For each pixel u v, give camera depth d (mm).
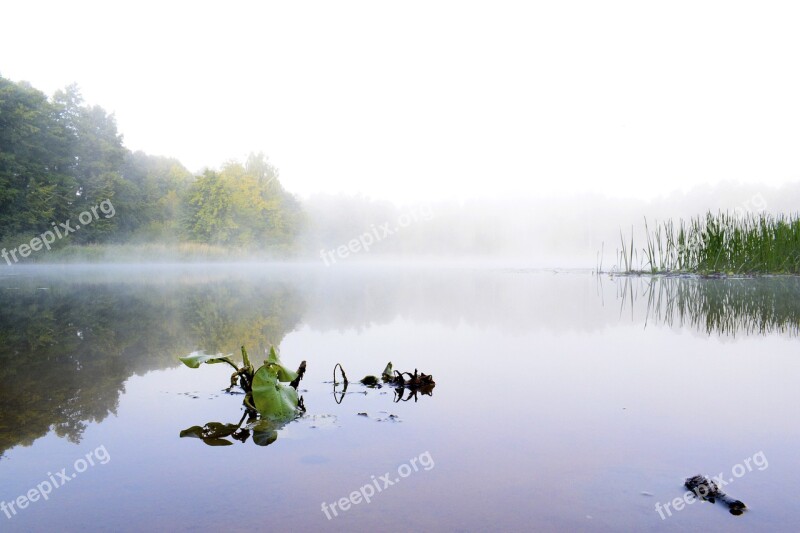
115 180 35031
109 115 37188
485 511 1082
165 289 8898
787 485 1198
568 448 1455
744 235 11625
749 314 4746
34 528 1015
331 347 3189
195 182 35719
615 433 1581
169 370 2590
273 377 1943
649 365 2615
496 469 1312
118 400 2027
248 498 1151
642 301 6055
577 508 1091
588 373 2441
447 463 1353
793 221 12227
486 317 4672
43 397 2074
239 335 3678
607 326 4059
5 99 28703
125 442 1540
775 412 1793
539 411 1826
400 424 1702
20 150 29391
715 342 3305
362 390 2188
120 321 4488
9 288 9031
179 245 33344
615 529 1002
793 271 11398
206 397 2080
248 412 1865
